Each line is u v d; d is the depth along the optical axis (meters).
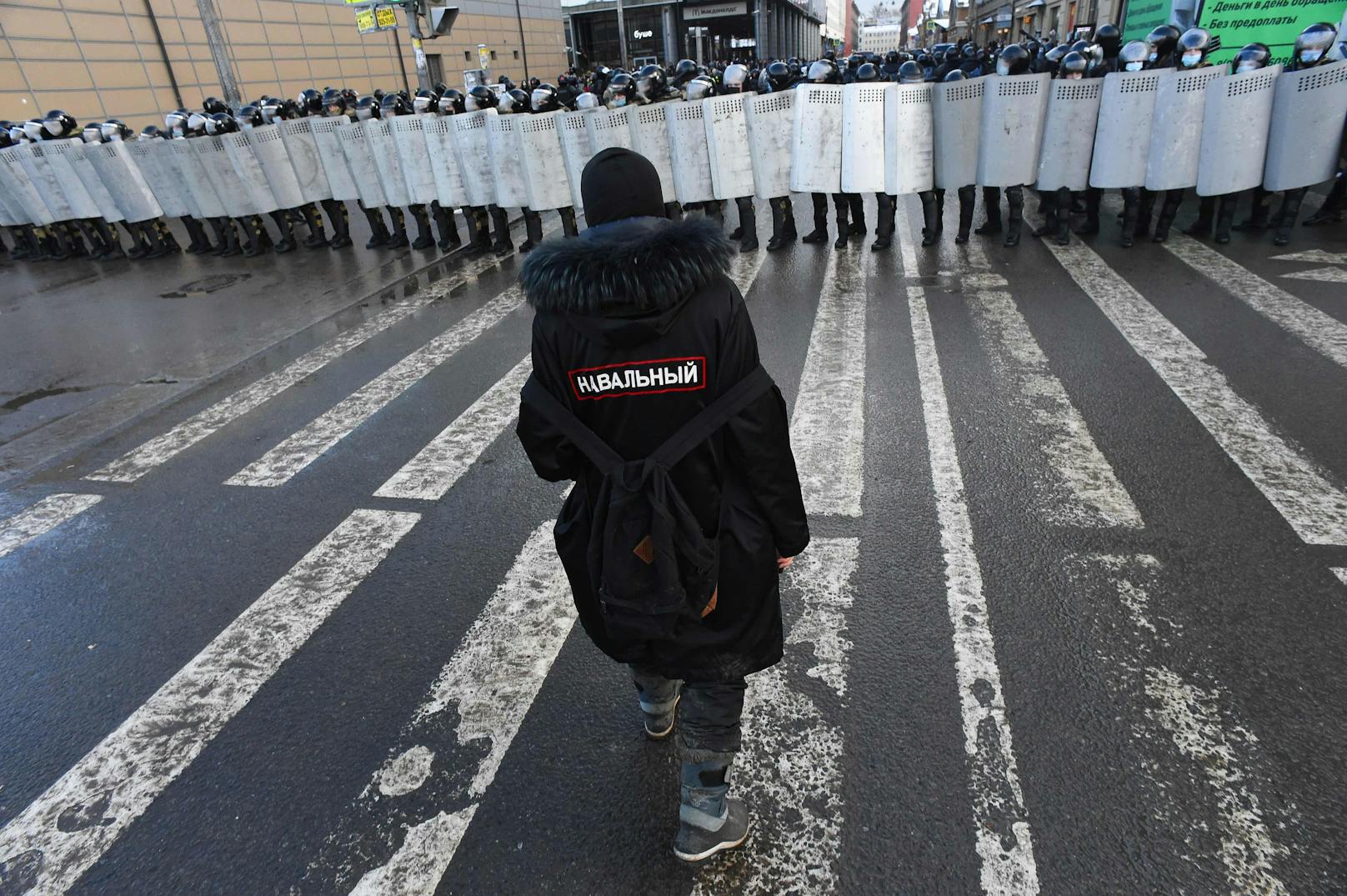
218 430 4.87
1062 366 4.65
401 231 9.94
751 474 1.53
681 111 7.84
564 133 8.18
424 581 3.14
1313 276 5.89
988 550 2.99
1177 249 6.98
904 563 2.95
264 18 25.00
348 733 2.41
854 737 2.22
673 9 56.38
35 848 2.10
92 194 10.82
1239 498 3.17
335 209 10.28
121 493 4.14
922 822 1.96
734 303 1.46
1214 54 8.55
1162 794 1.97
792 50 91.00
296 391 5.42
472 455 4.20
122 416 5.29
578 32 65.12
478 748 2.31
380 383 5.39
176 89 21.89
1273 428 3.70
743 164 7.90
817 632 2.63
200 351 6.60
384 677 2.63
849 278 6.92
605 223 1.48
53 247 11.77
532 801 2.12
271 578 3.26
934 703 2.31
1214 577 2.72
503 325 6.45
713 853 1.91
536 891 1.88
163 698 2.62
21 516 3.97
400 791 2.19
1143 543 2.94
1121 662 2.39
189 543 3.58
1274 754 2.05
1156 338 4.96
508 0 41.97
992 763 2.10
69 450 4.78
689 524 1.50
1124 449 3.63
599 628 1.73
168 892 1.95
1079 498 3.28
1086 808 1.95
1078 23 30.56
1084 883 1.78
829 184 7.69
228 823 2.13
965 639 2.54
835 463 3.73
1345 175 7.12
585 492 1.62
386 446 4.42
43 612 3.17
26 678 2.78
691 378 1.44
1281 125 6.44
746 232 8.22
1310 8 8.30
